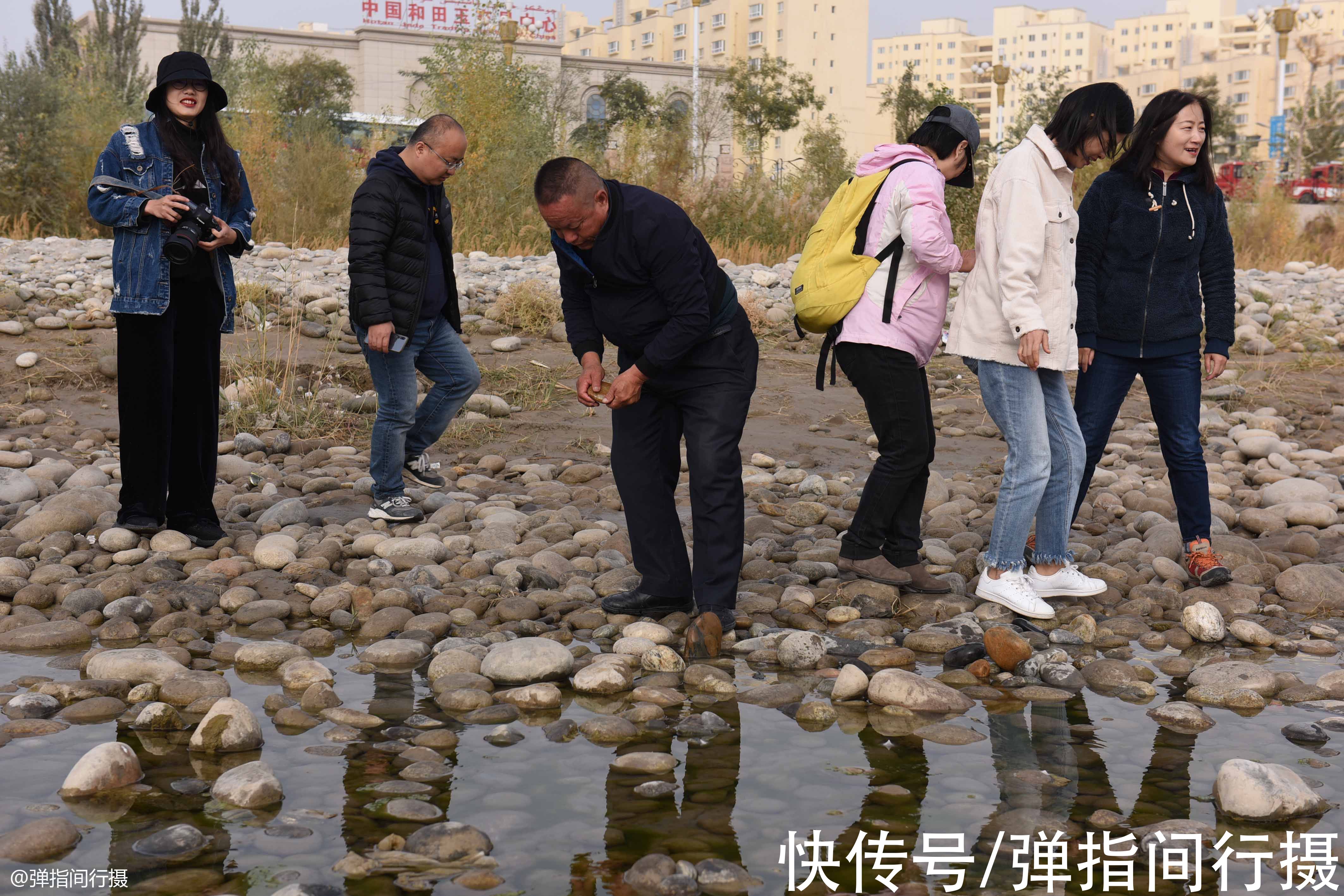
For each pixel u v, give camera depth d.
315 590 4.05
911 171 3.84
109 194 4.29
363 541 4.61
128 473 4.59
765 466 6.48
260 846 2.22
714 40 88.56
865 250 3.90
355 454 6.51
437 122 4.81
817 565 4.38
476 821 2.35
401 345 4.81
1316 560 4.65
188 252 4.23
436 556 4.54
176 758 2.67
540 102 16.77
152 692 3.08
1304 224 20.25
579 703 3.14
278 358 7.78
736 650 3.61
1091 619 3.80
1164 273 4.12
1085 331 4.12
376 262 4.73
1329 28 124.94
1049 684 3.33
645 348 3.68
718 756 2.74
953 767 2.69
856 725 2.97
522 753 2.74
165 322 4.48
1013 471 3.89
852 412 7.76
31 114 13.82
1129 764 2.72
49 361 7.52
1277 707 3.13
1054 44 143.75
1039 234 3.71
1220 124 51.78
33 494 5.30
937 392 8.54
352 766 2.64
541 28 63.12
